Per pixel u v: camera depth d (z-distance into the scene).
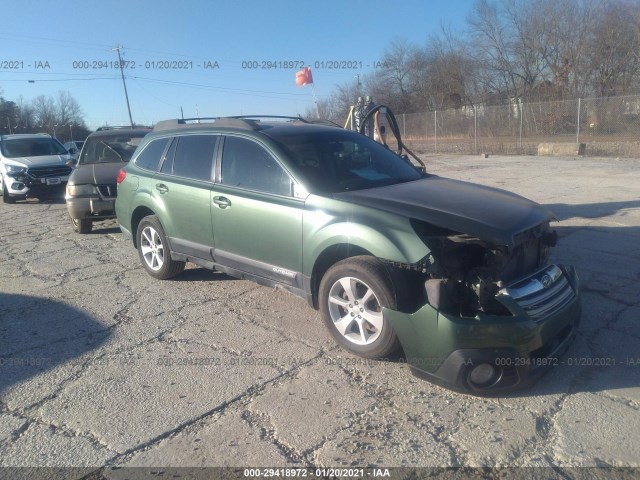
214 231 5.15
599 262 6.21
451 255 3.76
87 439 3.24
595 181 12.83
